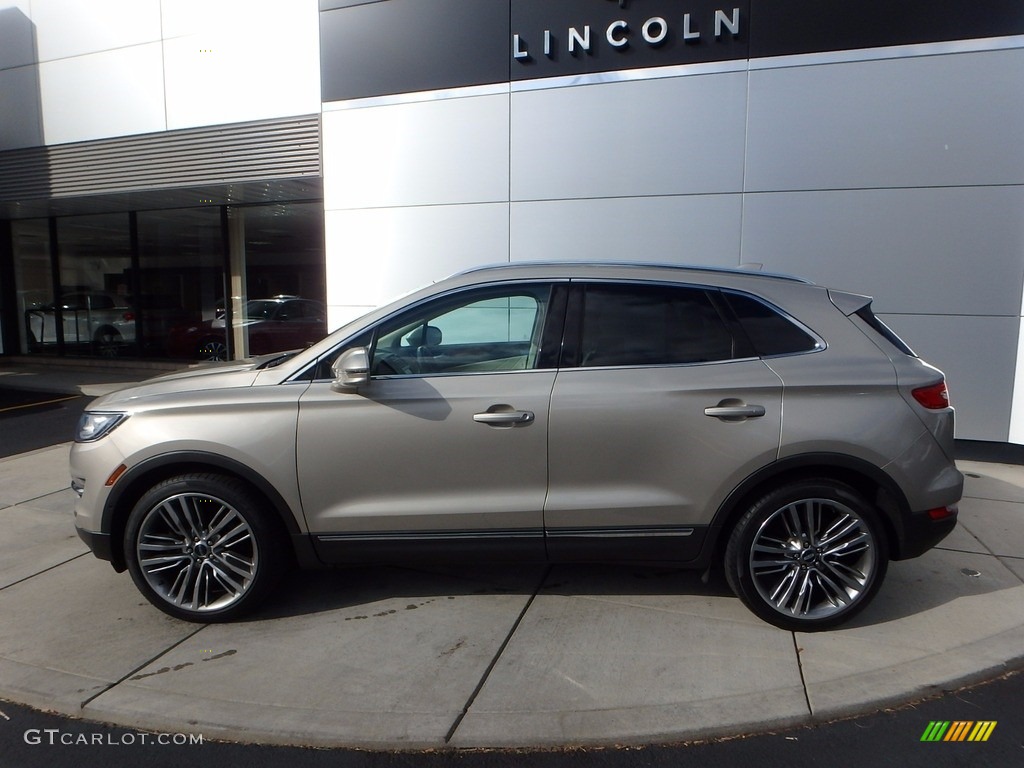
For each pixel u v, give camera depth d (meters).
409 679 3.41
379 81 8.82
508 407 3.73
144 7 10.46
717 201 7.74
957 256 7.14
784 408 3.68
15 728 3.15
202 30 10.12
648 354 3.82
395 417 3.76
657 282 3.92
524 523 3.79
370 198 8.98
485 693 3.29
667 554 3.84
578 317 3.88
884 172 7.26
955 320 7.21
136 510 3.85
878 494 3.76
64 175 11.42
